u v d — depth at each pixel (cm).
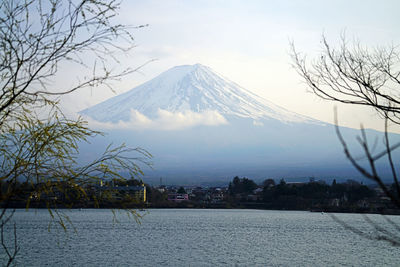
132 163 639
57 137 625
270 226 8494
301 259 3819
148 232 6675
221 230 7262
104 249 4312
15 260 3369
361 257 3972
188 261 3600
